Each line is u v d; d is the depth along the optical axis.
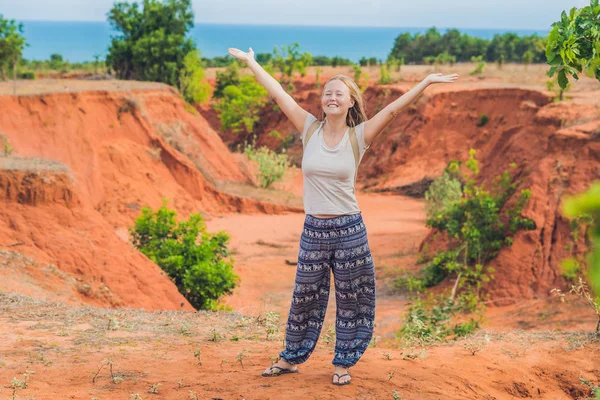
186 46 63.06
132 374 5.37
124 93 37.62
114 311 8.42
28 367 5.52
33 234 15.15
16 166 16.64
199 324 7.86
